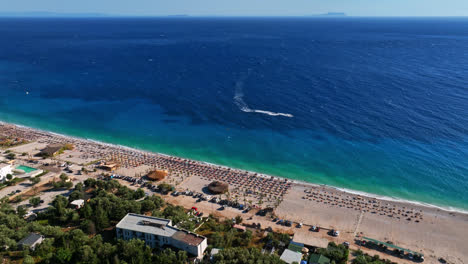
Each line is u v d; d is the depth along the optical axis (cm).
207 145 15750
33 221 9219
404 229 9719
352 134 16275
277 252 8506
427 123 17000
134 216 9125
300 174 13225
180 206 10231
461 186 12144
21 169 12712
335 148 15075
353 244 8994
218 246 8412
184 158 14550
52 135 16575
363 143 15388
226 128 17488
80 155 14275
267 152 14975
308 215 10362
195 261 7850
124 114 19650
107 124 18250
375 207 10844
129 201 9888
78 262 7512
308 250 8544
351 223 9981
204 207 10644
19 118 19000
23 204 10412
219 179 12556
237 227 9406
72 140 15988
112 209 9556
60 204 9481
